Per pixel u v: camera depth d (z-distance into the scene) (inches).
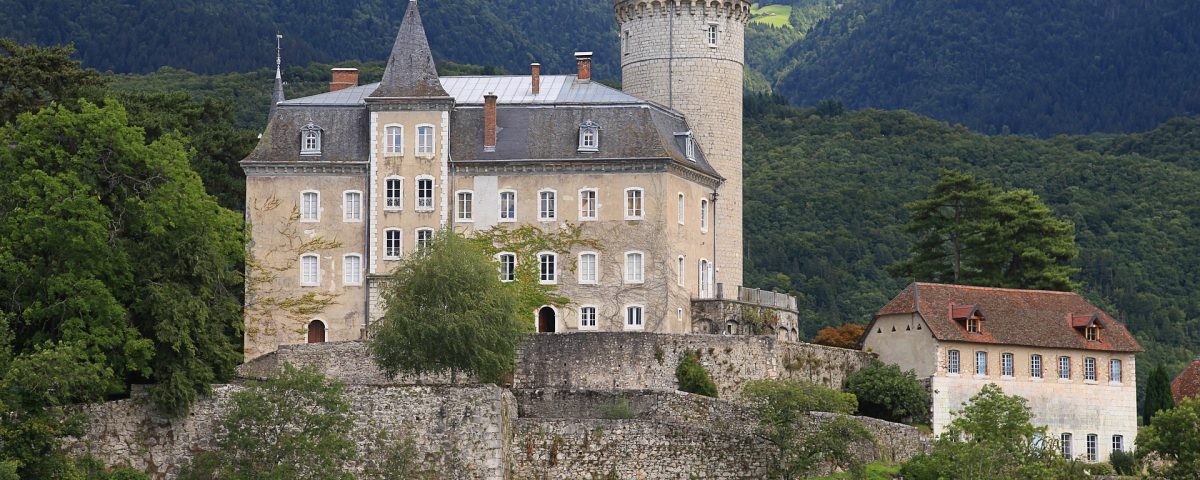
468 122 6072.8
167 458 4500.5
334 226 5964.6
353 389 4542.3
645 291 5890.8
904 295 5797.2
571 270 5930.1
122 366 4512.8
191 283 4648.1
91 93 5787.4
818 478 4798.2
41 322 4503.0
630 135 6003.9
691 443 4734.3
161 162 4702.3
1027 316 5797.2
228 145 6550.2
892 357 5748.0
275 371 4815.5
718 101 6461.6
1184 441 4990.2
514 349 5017.2
